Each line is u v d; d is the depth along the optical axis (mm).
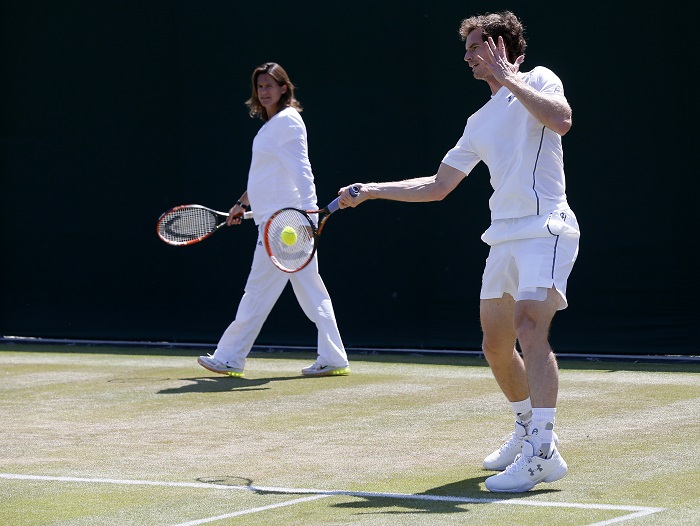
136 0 14844
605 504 5840
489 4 13000
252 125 14359
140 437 8320
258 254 11539
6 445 8047
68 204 15375
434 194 6977
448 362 12938
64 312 15484
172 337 14938
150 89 14844
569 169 12633
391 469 6988
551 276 6301
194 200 14695
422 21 13352
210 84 14531
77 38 15180
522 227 6418
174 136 14758
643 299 12484
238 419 9078
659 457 7141
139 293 15094
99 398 10375
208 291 14719
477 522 5488
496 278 6629
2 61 15547
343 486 6484
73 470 7105
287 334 14398
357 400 10039
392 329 13742
